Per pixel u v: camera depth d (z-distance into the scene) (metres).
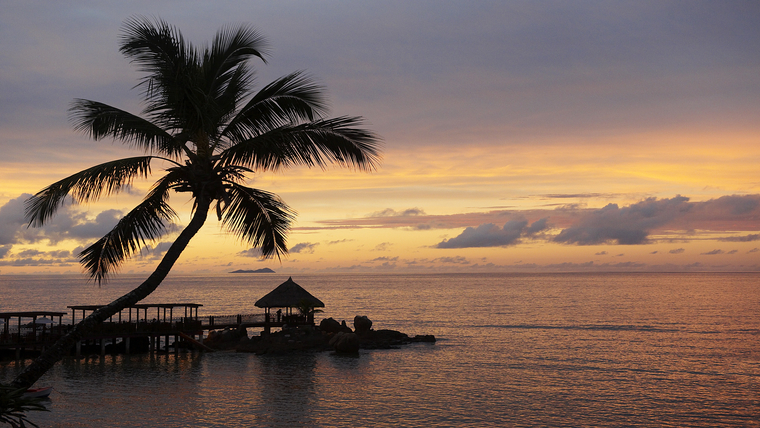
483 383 37.34
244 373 40.19
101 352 47.12
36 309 120.81
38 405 9.03
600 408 30.61
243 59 13.19
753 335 69.38
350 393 33.75
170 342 58.28
